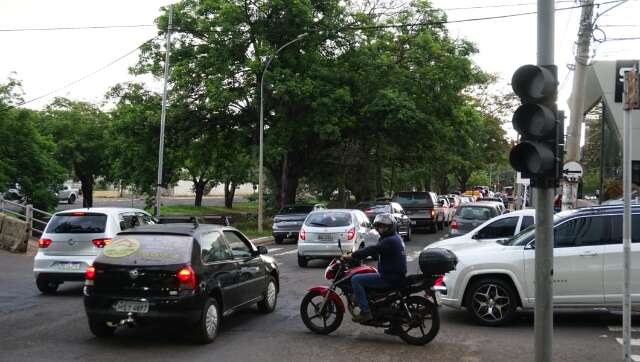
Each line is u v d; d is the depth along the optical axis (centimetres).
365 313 851
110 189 8619
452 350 807
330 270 896
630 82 658
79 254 1225
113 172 4244
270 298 1081
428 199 3062
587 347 821
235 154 3600
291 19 2919
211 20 2984
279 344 841
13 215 2566
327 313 908
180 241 845
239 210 5466
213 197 9406
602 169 2100
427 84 3028
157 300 802
